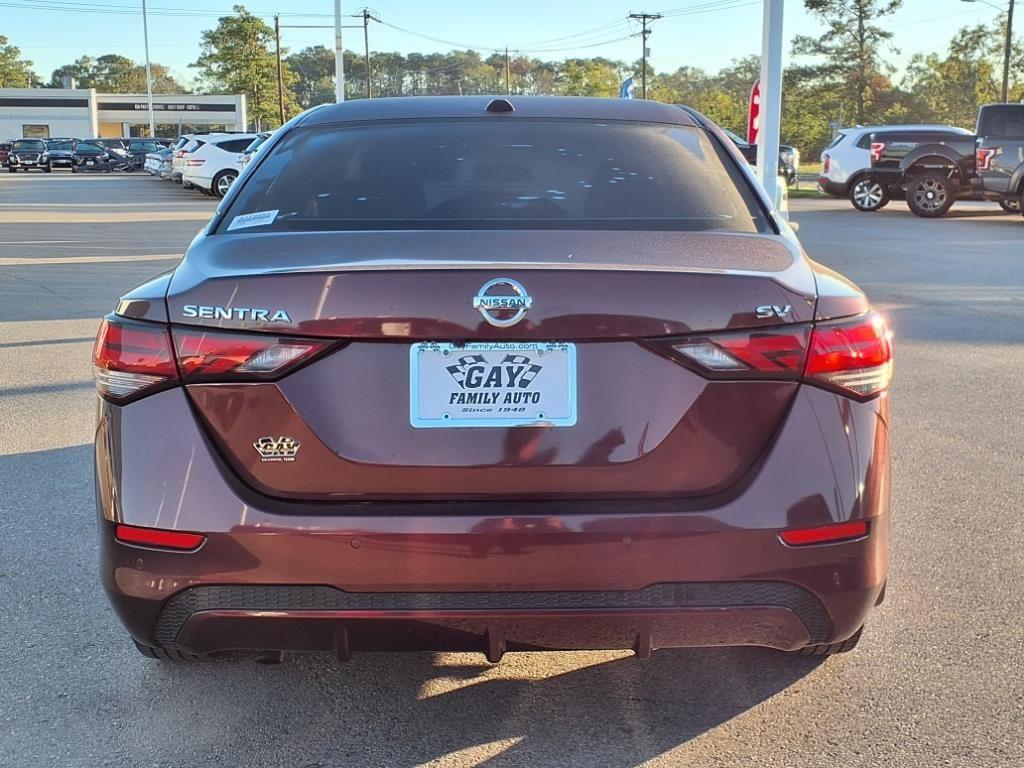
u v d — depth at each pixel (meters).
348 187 2.94
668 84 135.62
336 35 25.03
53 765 2.52
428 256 2.33
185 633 2.30
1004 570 3.67
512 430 2.23
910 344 7.76
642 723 2.70
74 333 8.21
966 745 2.57
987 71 83.88
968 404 6.04
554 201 2.86
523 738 2.64
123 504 2.27
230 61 88.94
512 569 2.19
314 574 2.21
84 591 3.53
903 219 20.39
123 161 53.00
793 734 2.64
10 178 42.22
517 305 2.20
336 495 2.24
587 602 2.23
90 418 5.75
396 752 2.58
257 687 2.91
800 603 2.28
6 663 3.03
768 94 10.33
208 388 2.25
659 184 2.96
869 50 73.44
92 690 2.88
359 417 2.23
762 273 2.31
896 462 4.94
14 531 4.06
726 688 2.88
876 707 2.76
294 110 92.81
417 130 3.22
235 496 2.22
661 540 2.20
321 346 2.22
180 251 14.12
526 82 147.88
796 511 2.23
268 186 2.98
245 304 2.24
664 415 2.24
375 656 3.09
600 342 2.23
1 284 10.84
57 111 85.00
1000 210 22.91
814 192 31.97
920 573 3.64
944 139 20.86
